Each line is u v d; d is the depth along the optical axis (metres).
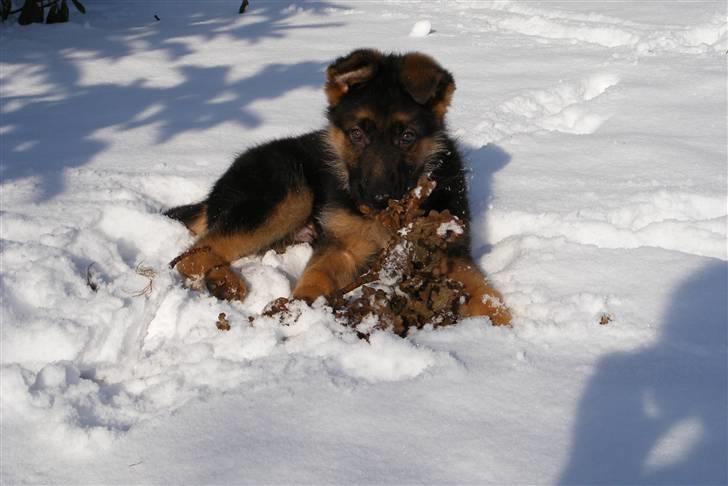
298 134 1.76
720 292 1.29
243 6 2.90
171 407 1.14
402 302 1.27
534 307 1.29
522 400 1.12
